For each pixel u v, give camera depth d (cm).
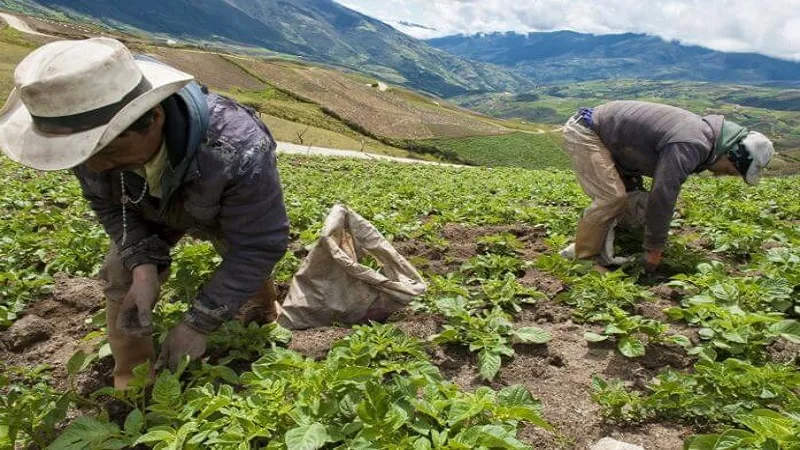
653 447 320
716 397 337
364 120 8919
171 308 436
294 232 760
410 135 8756
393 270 480
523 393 328
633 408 341
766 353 400
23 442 325
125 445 297
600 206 564
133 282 333
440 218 838
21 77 250
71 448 292
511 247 666
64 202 946
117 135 258
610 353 419
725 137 517
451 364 408
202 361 374
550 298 520
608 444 304
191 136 295
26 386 384
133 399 330
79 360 352
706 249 667
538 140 9338
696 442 276
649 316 471
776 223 745
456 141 8806
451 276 520
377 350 372
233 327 400
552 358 412
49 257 620
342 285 450
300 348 412
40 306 504
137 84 264
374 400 300
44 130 256
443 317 462
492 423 305
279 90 9162
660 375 356
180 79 279
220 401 296
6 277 520
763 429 263
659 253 546
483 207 934
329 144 6391
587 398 369
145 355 363
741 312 412
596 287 491
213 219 350
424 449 272
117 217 342
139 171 314
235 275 345
